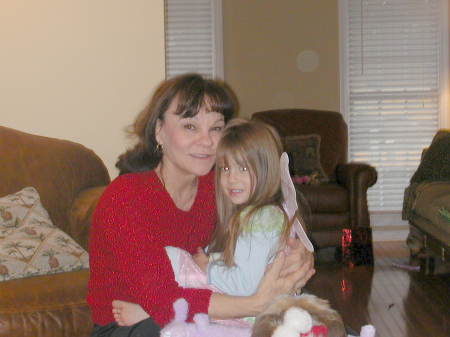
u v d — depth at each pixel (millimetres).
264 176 1179
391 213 4406
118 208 1086
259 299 1027
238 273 1091
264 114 4301
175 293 1027
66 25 2270
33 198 1874
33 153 2051
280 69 4570
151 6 2289
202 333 936
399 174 4445
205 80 1183
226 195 1241
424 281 3021
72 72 2285
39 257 1615
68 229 2000
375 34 4430
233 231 1134
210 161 1196
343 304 2633
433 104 4422
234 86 4609
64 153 2107
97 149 2316
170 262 1082
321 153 4141
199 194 1280
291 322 778
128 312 1100
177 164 1177
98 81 2293
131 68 2297
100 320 1174
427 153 3641
